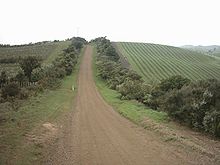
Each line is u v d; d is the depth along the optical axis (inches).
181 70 3472.0
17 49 4279.0
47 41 5851.4
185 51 5315.0
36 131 692.7
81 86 2086.6
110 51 3932.1
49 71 2043.6
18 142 586.9
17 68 2596.0
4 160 481.1
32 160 499.5
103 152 581.3
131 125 863.1
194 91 936.3
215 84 906.1
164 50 5236.2
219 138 746.8
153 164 514.3
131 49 5108.3
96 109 1157.7
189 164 516.7
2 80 1636.3
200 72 3417.8
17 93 1187.3
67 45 4628.4
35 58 1950.1
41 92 1433.3
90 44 5792.3
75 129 781.3
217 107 827.4
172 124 889.5
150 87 1489.9
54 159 520.7
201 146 641.0
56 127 776.3
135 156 559.2
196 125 828.0
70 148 599.8
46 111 969.5
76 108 1150.3
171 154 574.6
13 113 846.5
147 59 4136.3
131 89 1531.7
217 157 562.6
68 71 2679.6
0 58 3260.3
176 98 947.3
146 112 1058.1
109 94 1694.1
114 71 2492.6
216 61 4660.4
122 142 663.1
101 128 809.5
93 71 3021.7
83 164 505.7
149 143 657.6
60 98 1378.0
